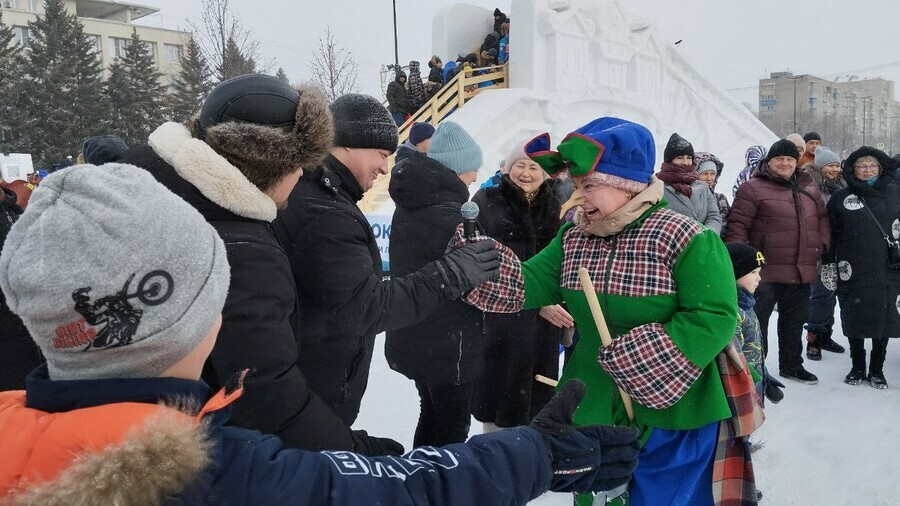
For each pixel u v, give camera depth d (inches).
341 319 66.1
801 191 176.9
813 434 142.9
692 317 68.3
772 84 3026.6
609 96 439.2
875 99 3782.0
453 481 37.7
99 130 1246.3
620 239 74.2
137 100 1338.6
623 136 71.1
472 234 80.9
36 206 30.6
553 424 44.8
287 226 66.6
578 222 80.1
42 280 29.0
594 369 77.7
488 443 41.1
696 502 75.4
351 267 65.6
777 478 123.0
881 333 169.5
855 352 177.9
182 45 1573.6
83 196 30.6
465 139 111.0
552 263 84.8
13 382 95.0
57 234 29.5
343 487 34.7
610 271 73.8
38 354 97.5
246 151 53.9
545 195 124.6
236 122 54.9
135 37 1387.8
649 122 471.2
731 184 501.0
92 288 29.5
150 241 30.9
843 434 143.0
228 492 31.8
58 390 30.8
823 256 183.9
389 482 36.4
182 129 56.5
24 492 27.6
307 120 56.5
